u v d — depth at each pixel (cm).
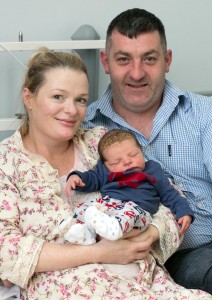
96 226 147
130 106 205
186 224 172
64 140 172
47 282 156
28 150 174
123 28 197
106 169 174
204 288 179
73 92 166
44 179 167
